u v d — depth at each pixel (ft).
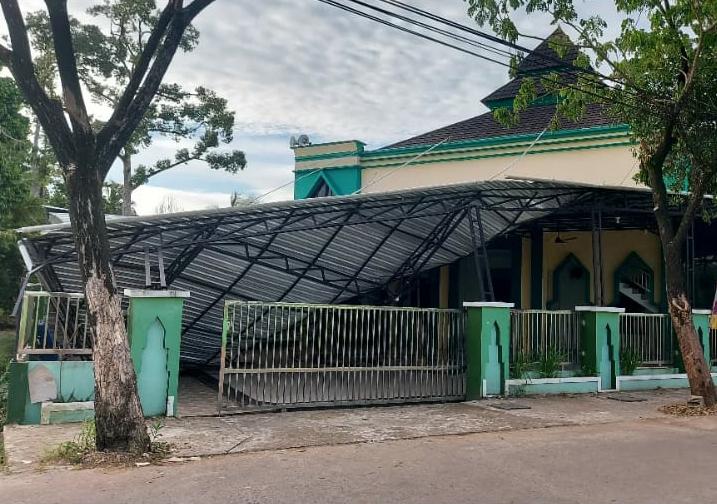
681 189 40.16
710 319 44.39
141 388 27.17
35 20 57.52
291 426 26.58
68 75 20.39
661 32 31.86
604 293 51.34
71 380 26.81
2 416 31.60
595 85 36.27
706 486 18.71
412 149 55.52
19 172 76.23
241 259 36.22
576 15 34.06
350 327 32.09
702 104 33.01
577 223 50.16
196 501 16.51
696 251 51.06
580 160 49.08
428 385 34.40
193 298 38.09
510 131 54.49
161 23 22.02
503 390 35.65
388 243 41.32
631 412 32.42
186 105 91.76
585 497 17.43
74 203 20.53
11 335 74.79
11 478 18.37
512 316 37.42
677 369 43.78
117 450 20.52
